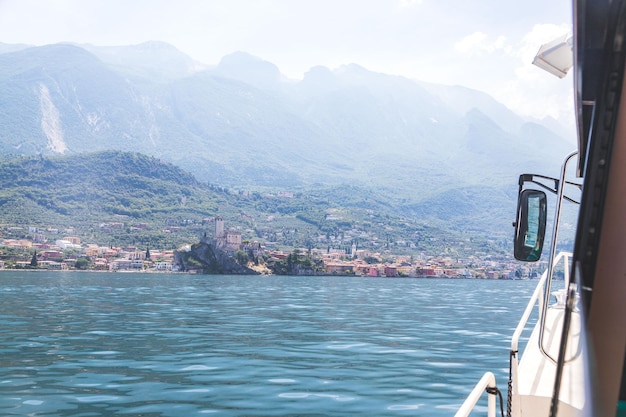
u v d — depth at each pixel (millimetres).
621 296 1284
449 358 17391
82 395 11898
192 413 10516
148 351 18688
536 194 3486
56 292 58000
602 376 1274
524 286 103250
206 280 98938
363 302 49438
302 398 11742
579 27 1332
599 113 1364
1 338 21828
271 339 22281
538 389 4250
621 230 1297
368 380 13719
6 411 10445
